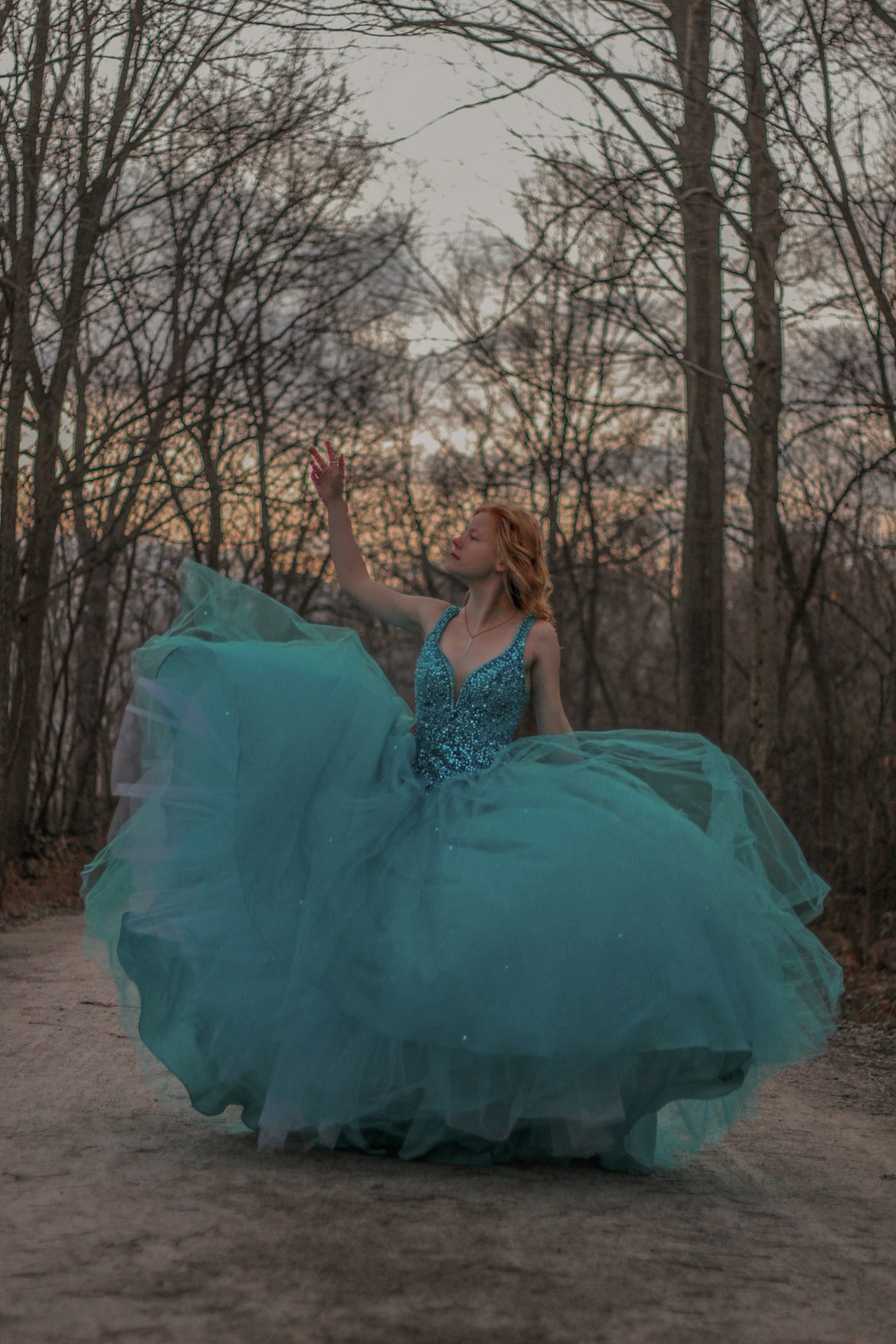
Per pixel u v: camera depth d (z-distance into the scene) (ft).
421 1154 13.93
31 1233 10.64
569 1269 10.57
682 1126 15.20
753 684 39.11
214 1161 13.34
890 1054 25.21
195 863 14.57
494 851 13.88
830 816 51.70
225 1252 10.41
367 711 14.80
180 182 48.65
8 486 41.93
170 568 80.89
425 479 88.38
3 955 33.42
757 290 37.81
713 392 48.42
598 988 13.19
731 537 59.21
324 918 13.69
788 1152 16.22
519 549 15.56
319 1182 12.74
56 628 81.30
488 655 15.37
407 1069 13.61
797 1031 14.47
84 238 44.55
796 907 15.51
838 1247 11.84
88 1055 19.22
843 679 59.93
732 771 15.64
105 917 15.58
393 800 14.48
